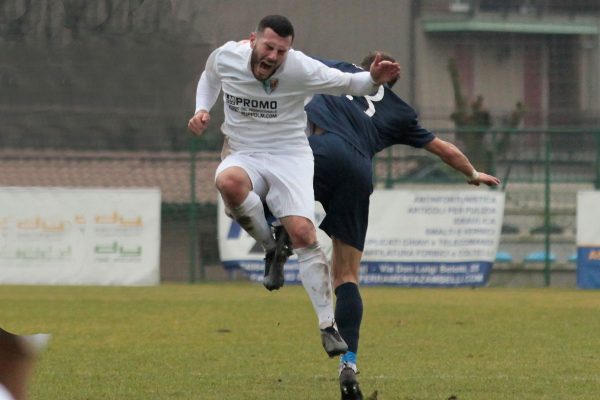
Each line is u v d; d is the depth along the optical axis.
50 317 41.56
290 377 24.55
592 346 31.80
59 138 68.12
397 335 35.00
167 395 21.48
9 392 4.70
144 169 67.50
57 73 67.94
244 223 19.88
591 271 60.47
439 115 71.88
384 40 71.56
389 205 60.69
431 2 73.06
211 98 20.84
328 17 69.81
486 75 74.94
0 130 67.81
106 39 68.06
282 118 19.55
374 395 20.44
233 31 68.12
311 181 19.88
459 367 26.58
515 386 22.91
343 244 21.02
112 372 25.38
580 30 76.69
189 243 65.25
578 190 63.38
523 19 75.75
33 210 59.75
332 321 19.48
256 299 51.44
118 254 60.53
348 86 19.11
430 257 60.69
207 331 36.22
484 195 60.72
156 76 68.06
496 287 62.38
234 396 21.33
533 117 75.12
